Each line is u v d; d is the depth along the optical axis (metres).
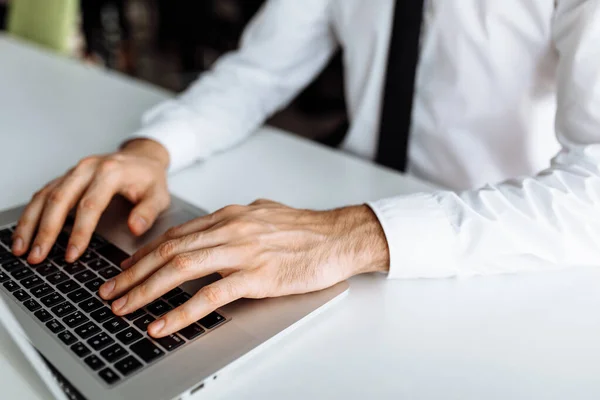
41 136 0.97
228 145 0.96
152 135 0.86
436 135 1.02
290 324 0.55
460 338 0.56
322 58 1.16
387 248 0.64
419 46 0.94
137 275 0.57
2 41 1.48
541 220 0.65
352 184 0.85
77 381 0.46
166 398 0.45
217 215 0.66
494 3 0.87
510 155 0.98
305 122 2.74
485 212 0.66
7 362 0.51
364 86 1.05
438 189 0.84
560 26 0.79
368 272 0.66
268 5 1.10
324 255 0.62
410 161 1.07
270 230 0.63
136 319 0.53
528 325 0.58
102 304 0.55
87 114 1.07
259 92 1.08
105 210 0.73
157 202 0.73
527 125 0.94
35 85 1.19
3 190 0.81
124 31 2.96
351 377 0.51
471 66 0.93
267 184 0.84
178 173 0.87
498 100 0.94
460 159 1.00
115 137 0.98
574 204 0.66
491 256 0.64
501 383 0.51
